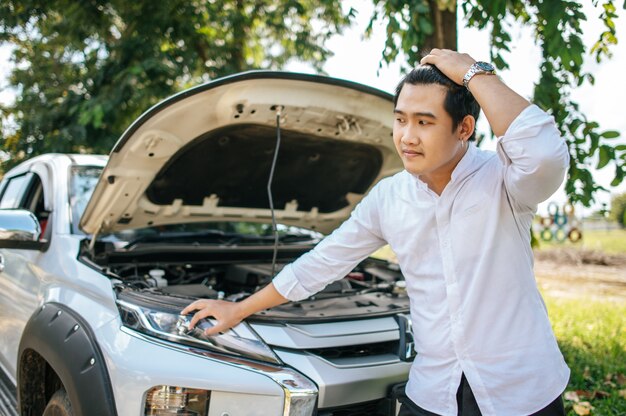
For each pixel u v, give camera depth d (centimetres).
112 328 186
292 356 179
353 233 171
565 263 972
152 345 174
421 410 156
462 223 141
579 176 288
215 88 208
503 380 139
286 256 321
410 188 154
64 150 576
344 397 178
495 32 303
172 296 193
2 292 292
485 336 140
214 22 650
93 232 265
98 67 611
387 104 235
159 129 219
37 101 639
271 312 205
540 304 144
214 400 165
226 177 279
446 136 137
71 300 214
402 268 159
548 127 124
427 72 137
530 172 125
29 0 585
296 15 656
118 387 171
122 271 267
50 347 199
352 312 211
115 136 597
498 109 128
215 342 173
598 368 371
